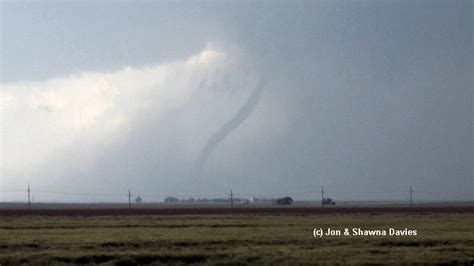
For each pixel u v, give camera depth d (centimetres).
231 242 8331
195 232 9475
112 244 8106
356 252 7569
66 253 7494
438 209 17200
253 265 7038
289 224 10919
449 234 9131
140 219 12369
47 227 10450
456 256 7325
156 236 8844
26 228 10269
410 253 7519
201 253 7500
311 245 8144
